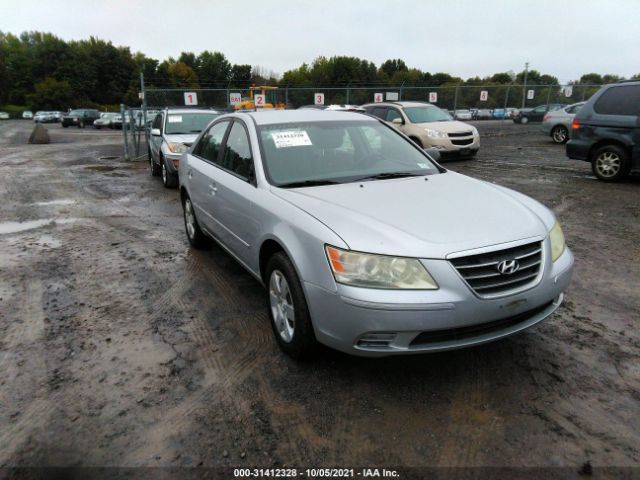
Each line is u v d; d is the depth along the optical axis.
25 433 2.67
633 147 9.02
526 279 2.87
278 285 3.35
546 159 13.46
